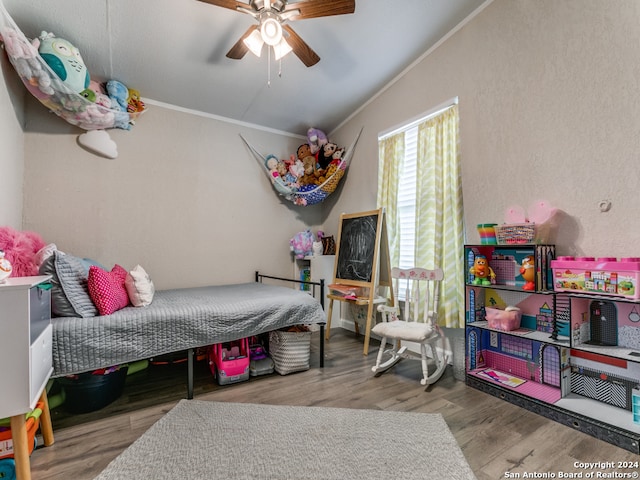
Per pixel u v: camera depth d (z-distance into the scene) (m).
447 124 2.58
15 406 1.20
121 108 2.73
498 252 2.27
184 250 3.22
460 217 2.51
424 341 2.14
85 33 2.24
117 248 2.88
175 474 1.30
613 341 1.72
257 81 2.96
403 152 3.05
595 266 1.64
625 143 1.65
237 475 1.29
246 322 2.17
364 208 3.53
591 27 1.77
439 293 2.52
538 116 2.01
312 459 1.39
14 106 2.26
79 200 2.71
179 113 3.22
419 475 1.29
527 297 2.12
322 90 3.20
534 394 1.87
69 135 2.66
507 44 2.17
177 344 1.92
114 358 1.73
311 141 3.79
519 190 2.12
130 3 2.07
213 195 3.40
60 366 1.58
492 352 2.31
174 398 2.01
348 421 1.70
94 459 1.42
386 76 3.07
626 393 1.69
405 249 3.07
